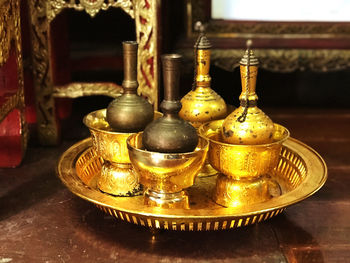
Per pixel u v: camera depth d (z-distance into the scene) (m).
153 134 0.94
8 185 1.26
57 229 1.06
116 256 0.97
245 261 0.96
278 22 1.77
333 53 1.78
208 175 1.22
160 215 0.92
